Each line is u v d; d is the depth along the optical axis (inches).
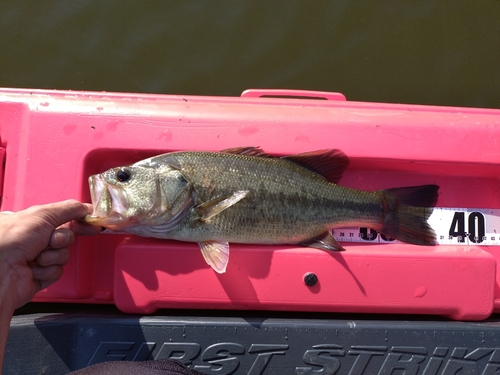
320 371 21.9
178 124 23.7
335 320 22.5
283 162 23.5
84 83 32.2
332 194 23.7
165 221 22.8
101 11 32.4
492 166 24.3
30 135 23.2
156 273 22.9
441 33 32.2
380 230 24.2
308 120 24.1
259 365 21.8
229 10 32.7
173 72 32.5
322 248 23.4
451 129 24.2
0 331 18.4
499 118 24.5
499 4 31.9
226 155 23.1
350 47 32.6
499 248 25.0
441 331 22.1
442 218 25.0
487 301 23.2
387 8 32.5
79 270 23.1
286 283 23.2
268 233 23.3
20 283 19.4
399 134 24.1
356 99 32.6
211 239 23.1
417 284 23.3
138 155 24.0
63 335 21.6
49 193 23.2
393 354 22.0
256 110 24.1
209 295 23.0
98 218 21.9
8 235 19.3
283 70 32.7
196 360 21.7
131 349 21.7
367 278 23.2
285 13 32.8
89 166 23.7
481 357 22.0
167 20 32.6
